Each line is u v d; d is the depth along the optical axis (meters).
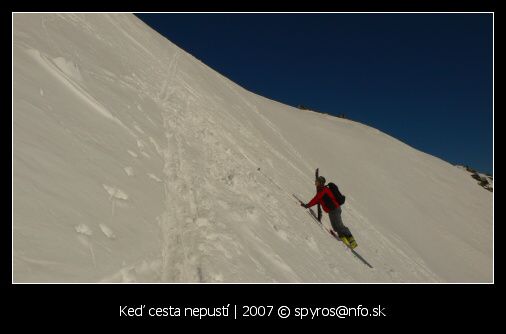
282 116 22.08
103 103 5.55
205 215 4.92
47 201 3.02
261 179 8.53
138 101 7.08
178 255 3.83
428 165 28.02
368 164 21.91
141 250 3.44
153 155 5.55
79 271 2.72
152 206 4.28
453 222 19.78
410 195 20.58
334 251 7.37
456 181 27.42
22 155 3.23
